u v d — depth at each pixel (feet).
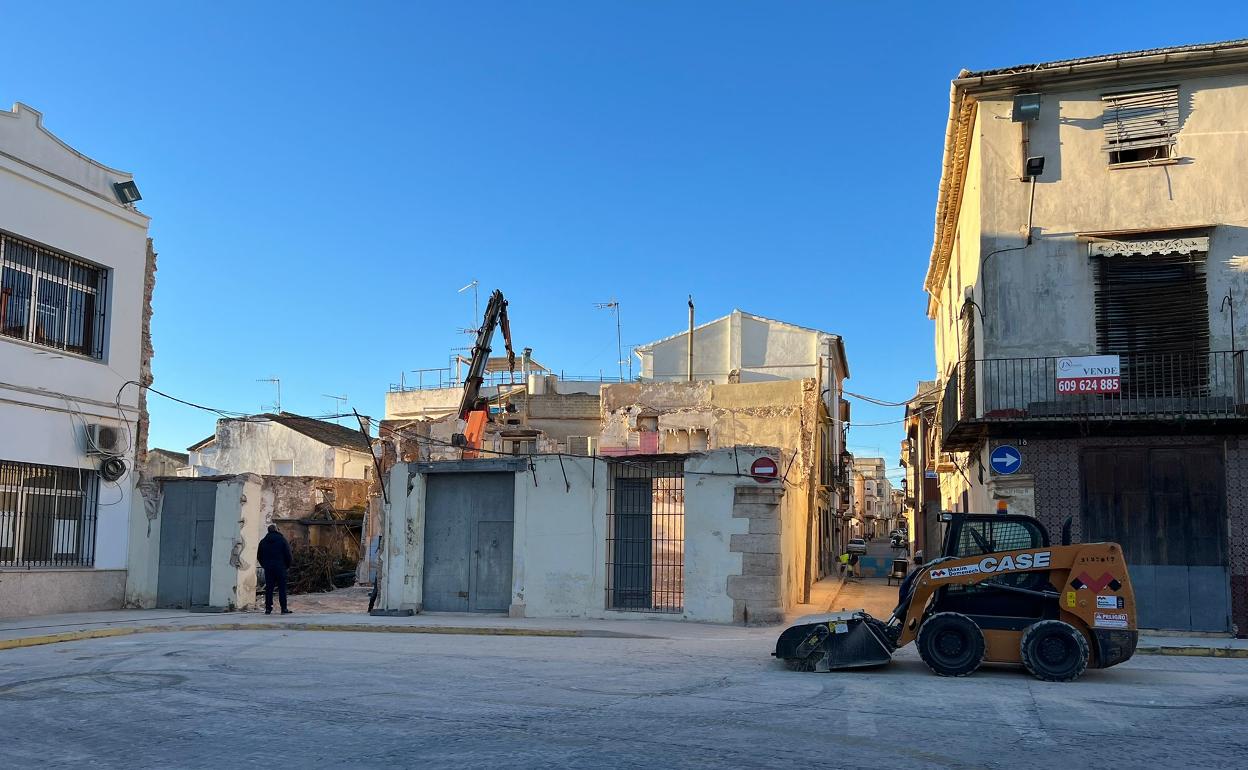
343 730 25.46
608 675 35.99
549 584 60.49
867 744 24.09
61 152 61.62
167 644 46.78
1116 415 54.34
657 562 60.03
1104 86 58.85
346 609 70.44
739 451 57.93
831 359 139.74
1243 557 53.62
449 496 64.39
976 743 24.31
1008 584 37.65
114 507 64.95
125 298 66.49
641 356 156.25
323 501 106.11
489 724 26.25
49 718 27.35
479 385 88.84
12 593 57.06
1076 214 58.59
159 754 22.89
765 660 41.24
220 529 65.31
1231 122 56.80
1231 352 54.75
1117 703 30.48
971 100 61.00
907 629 38.19
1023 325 58.65
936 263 85.51
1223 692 33.22
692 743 23.98
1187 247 56.08
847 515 169.17
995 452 56.75
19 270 58.95
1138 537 55.31
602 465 60.54
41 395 59.21
